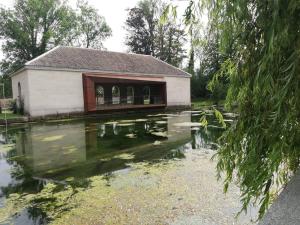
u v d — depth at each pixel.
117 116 18.39
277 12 1.10
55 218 3.31
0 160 6.61
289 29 1.12
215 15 1.45
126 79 20.28
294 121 1.32
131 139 8.96
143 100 23.03
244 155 1.56
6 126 13.84
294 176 1.44
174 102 24.70
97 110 18.88
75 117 18.12
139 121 14.54
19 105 18.89
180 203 3.59
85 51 21.23
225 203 3.53
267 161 1.40
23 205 3.75
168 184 4.34
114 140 8.86
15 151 7.60
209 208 3.41
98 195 4.00
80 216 3.33
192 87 28.92
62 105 17.95
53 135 10.30
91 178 4.87
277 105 1.20
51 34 32.25
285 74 1.19
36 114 16.83
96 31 40.03
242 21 1.33
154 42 39.62
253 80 1.37
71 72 18.39
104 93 20.47
